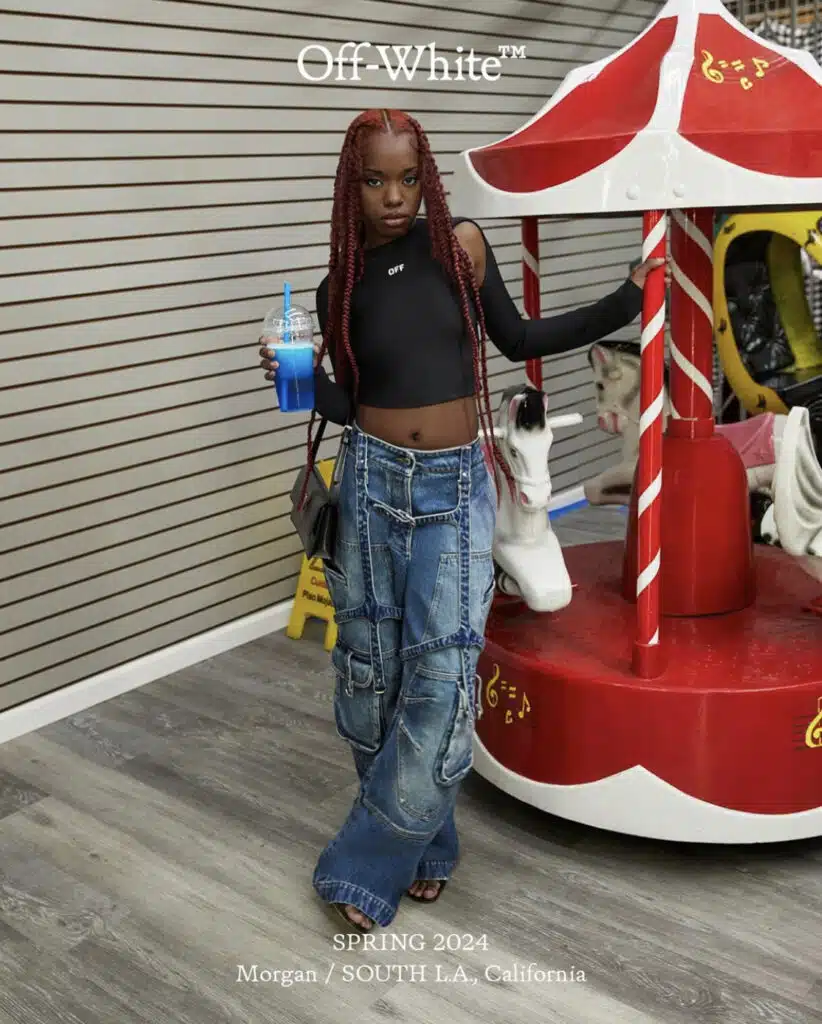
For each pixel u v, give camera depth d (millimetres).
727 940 2096
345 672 2086
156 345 3322
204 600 3607
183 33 3225
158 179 3236
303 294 3746
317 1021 1928
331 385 2012
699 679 2242
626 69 2266
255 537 3736
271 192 3568
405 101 4012
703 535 2584
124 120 3123
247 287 3551
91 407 3186
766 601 2721
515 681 2402
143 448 3344
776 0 5035
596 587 2861
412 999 1969
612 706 2248
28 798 2748
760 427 3551
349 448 1988
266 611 3809
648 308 2107
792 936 2102
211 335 3471
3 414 2980
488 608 2012
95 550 3266
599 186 2033
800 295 4445
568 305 5090
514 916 2195
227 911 2254
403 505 1923
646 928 2143
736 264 4285
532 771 2412
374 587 1988
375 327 1890
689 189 1969
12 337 2967
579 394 5156
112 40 3057
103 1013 1974
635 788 2268
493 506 2008
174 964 2096
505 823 2545
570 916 2189
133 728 3113
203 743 3000
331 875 2174
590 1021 1895
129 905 2287
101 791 2766
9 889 2359
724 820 2244
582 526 4824
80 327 3117
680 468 2596
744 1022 1874
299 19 3545
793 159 1953
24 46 2873
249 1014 1952
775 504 2408
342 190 1836
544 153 2105
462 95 4254
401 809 2023
